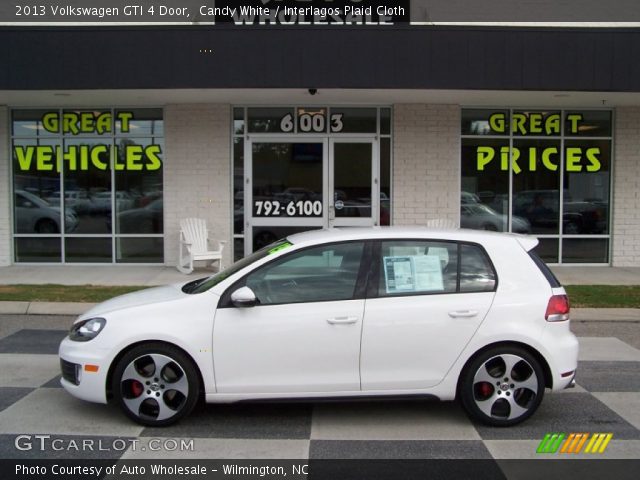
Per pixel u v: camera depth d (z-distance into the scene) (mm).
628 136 13570
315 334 5082
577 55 11398
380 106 13359
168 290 5812
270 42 11266
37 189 13602
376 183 13430
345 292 5207
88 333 5238
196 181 13336
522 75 11391
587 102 13156
